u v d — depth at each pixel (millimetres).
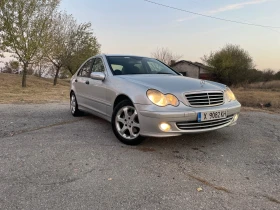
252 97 16344
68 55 23016
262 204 2164
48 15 16531
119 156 3209
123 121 3680
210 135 4227
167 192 2334
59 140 3865
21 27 15695
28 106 7512
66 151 3373
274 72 35062
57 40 21078
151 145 3654
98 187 2412
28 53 16094
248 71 34312
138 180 2562
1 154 3240
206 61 36000
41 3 16078
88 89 4875
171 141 3846
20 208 2051
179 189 2393
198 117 3195
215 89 3574
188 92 3283
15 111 6453
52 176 2629
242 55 34500
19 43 15727
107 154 3275
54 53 20594
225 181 2576
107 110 4180
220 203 2164
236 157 3266
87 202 2154
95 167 2865
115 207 2088
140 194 2295
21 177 2598
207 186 2463
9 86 17000
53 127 4711
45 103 8508
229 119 3713
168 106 3146
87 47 24938
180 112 3100
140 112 3279
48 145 3619
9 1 15125
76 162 3000
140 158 3152
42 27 16219
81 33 24297
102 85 4258
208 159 3170
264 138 4188
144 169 2828
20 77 22453
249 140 4035
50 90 16328
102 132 4355
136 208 2076
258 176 2715
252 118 6000
